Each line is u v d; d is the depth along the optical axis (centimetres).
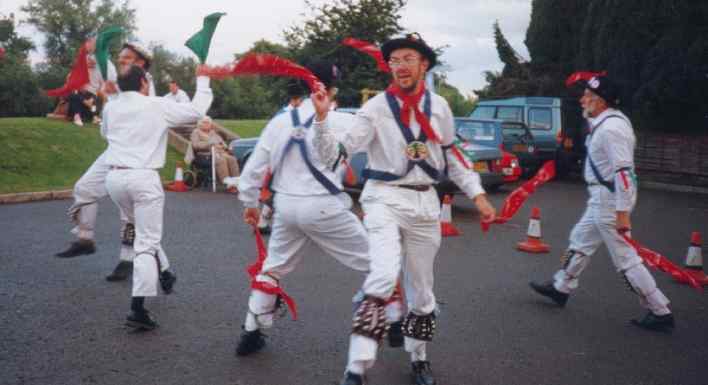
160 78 5241
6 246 719
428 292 378
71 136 1504
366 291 339
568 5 2267
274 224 410
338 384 379
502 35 2702
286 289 578
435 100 359
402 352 438
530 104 1859
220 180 1277
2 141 1331
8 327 456
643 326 512
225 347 434
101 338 441
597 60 1925
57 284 570
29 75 3919
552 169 381
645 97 1800
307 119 392
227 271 640
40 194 1105
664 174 1880
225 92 5069
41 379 372
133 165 472
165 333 457
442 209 892
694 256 669
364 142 356
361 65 2017
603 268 719
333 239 399
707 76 1673
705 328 518
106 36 513
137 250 460
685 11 1684
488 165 1237
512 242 851
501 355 439
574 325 511
